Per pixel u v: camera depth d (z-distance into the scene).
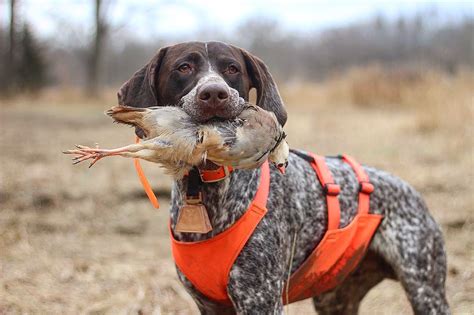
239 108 3.02
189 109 3.00
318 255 3.78
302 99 25.02
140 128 3.01
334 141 12.38
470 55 29.45
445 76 15.12
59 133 14.58
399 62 33.25
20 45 29.45
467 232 6.82
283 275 3.58
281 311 3.50
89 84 30.27
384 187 4.13
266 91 3.59
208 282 3.47
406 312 5.29
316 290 3.96
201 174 3.36
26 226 7.13
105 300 5.33
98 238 6.96
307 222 3.78
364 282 4.44
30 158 10.77
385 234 4.11
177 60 3.43
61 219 7.44
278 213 3.55
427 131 12.64
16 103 24.08
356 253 3.94
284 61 52.28
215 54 3.45
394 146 11.35
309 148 11.57
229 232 3.39
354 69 24.91
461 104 12.66
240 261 3.40
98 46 30.44
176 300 5.35
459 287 5.57
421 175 8.93
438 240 4.22
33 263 6.08
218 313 3.69
